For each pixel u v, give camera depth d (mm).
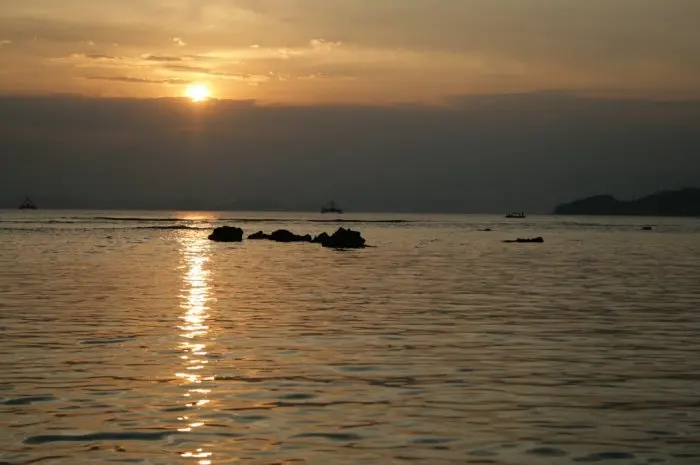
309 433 12859
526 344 21641
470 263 57281
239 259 58625
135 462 11328
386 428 13188
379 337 22672
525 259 62938
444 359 19359
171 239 92625
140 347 20578
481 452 11930
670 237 124125
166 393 15469
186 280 40688
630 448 12172
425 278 43688
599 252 75688
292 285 38625
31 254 61375
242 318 26391
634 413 14258
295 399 15133
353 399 15172
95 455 11633
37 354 19484
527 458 11664
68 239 89312
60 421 13414
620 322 26219
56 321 25203
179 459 11477
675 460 11609
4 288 35656
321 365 18469
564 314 28281
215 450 11914
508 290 37188
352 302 31547
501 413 14195
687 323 26031
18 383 16250
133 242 84125
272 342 21625
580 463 11469
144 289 35750
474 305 30875
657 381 16953
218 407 14438
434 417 13906
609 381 16922
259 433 12828
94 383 16297
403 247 81375
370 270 49281
